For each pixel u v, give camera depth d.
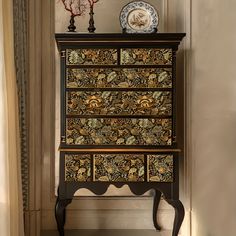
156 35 2.32
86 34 2.30
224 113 1.98
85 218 2.94
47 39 2.87
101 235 2.80
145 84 2.37
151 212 2.95
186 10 2.63
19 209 2.16
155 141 2.38
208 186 2.26
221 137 2.03
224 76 1.97
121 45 2.35
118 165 2.36
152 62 2.37
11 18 1.98
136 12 2.53
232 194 1.87
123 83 2.36
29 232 2.72
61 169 2.36
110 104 2.36
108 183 2.37
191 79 2.59
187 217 2.64
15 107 2.13
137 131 2.37
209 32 2.21
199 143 2.43
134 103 2.37
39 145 2.82
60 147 2.36
